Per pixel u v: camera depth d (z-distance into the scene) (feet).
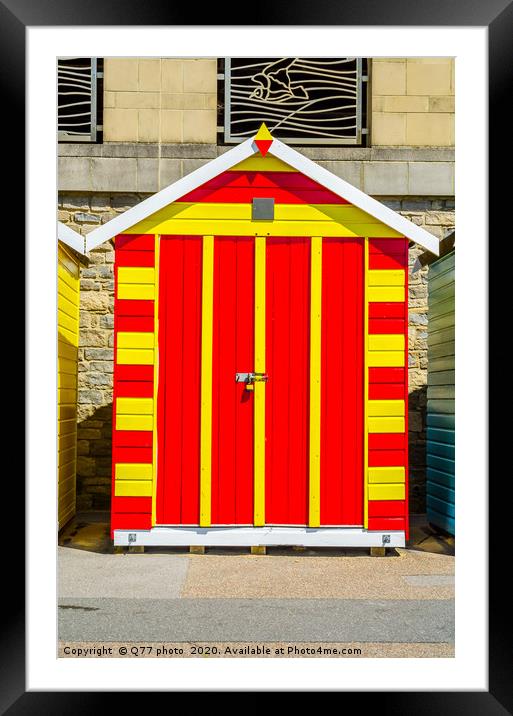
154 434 19.86
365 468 19.95
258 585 16.79
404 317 20.16
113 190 26.32
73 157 26.35
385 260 20.17
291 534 19.83
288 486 19.95
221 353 20.02
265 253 20.13
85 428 26.13
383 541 19.85
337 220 20.16
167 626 13.91
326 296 20.16
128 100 26.58
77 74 27.45
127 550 20.24
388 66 26.81
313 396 19.97
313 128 28.07
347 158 26.53
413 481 26.55
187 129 26.63
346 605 15.29
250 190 20.16
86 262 25.71
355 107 29.01
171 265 20.10
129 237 20.06
